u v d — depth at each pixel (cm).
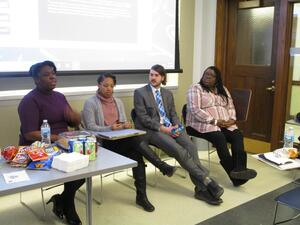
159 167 305
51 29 336
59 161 187
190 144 328
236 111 393
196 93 367
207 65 470
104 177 363
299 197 215
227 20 464
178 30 441
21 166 191
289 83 418
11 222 267
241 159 334
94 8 363
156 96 350
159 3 416
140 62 408
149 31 411
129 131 297
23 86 328
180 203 304
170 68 438
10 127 318
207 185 302
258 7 436
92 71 366
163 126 335
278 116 420
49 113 271
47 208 290
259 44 441
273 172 385
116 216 278
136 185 297
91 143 205
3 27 308
